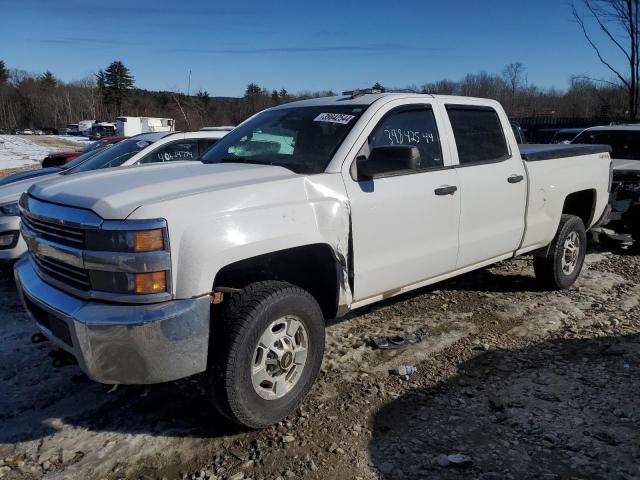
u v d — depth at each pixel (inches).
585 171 235.0
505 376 159.3
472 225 184.2
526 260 277.7
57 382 157.2
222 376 121.3
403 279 165.3
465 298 223.9
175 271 115.0
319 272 149.0
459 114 187.0
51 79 5182.1
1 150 1387.8
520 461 120.7
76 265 118.7
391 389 151.9
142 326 111.5
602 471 116.9
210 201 121.7
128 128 1684.3
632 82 535.8
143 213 113.7
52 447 127.6
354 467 119.5
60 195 129.0
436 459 121.6
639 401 144.0
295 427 134.3
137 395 150.1
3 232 235.3
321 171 146.5
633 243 305.7
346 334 187.6
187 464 121.5
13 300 225.9
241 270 142.0
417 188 163.6
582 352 174.9
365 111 160.4
